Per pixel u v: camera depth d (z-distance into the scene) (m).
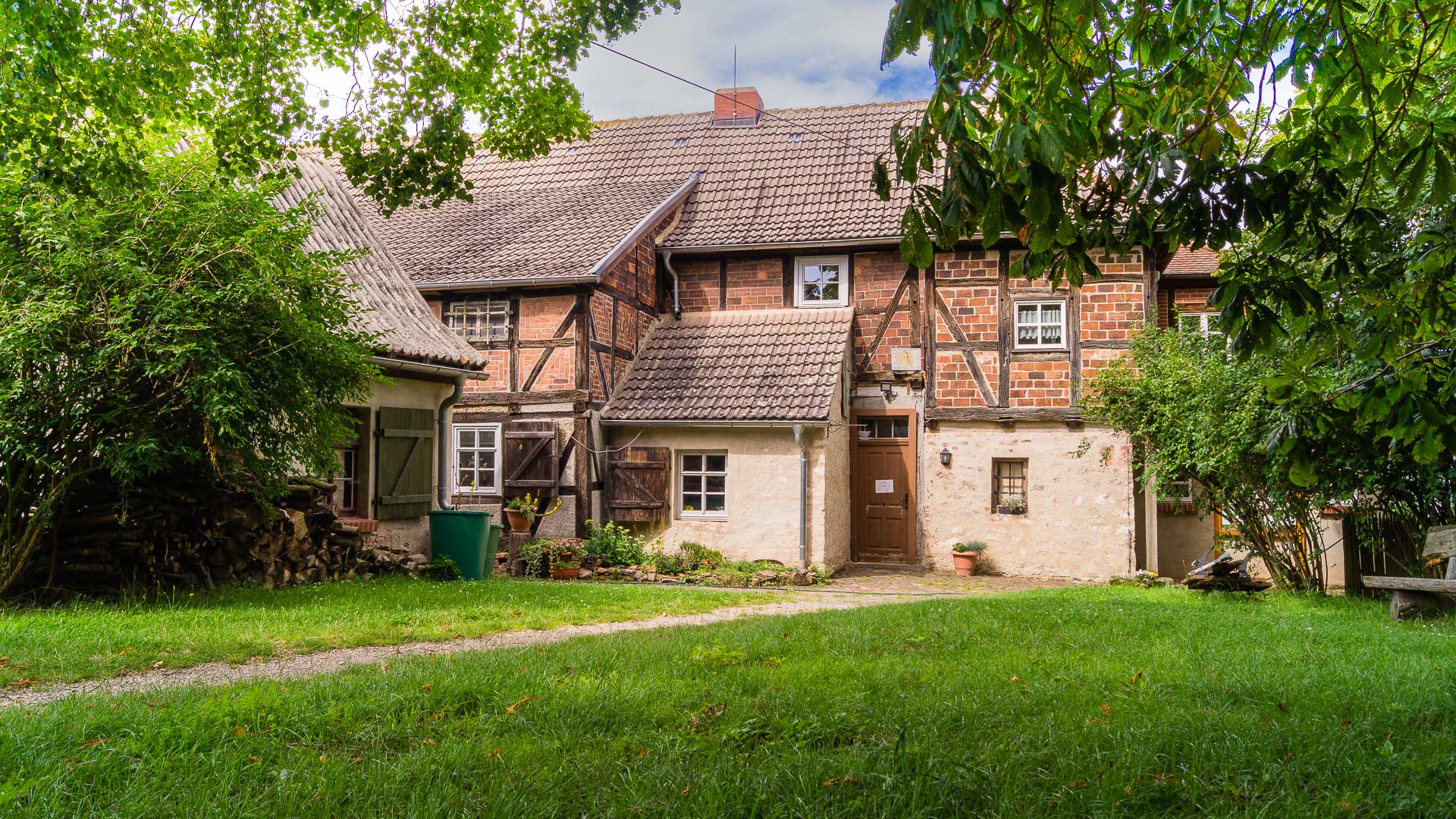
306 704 4.40
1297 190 3.45
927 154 3.16
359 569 12.07
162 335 8.29
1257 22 3.69
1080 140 3.03
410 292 14.80
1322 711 4.50
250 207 9.15
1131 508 16.27
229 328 8.77
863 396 17.64
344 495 12.78
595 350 16.38
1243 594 11.77
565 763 3.64
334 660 6.60
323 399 9.85
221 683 5.48
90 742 3.81
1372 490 11.23
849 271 17.78
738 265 18.30
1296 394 3.94
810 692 4.86
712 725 4.29
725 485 16.31
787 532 15.93
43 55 6.88
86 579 9.23
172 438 8.90
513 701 4.69
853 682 5.26
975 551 16.73
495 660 5.86
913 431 17.41
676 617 9.66
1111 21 3.88
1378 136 3.56
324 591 10.18
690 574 15.04
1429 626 8.51
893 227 17.20
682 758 3.76
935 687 5.13
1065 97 3.38
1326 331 3.86
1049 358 16.81
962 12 2.88
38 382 8.16
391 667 5.68
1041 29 3.29
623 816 3.18
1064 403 16.70
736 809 3.22
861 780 3.50
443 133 7.90
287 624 7.75
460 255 17.41
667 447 16.55
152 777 3.42
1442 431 3.81
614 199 18.70
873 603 11.78
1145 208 3.50
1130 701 4.73
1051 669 5.76
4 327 7.98
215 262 8.82
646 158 20.56
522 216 18.73
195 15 7.48
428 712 4.47
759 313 18.08
